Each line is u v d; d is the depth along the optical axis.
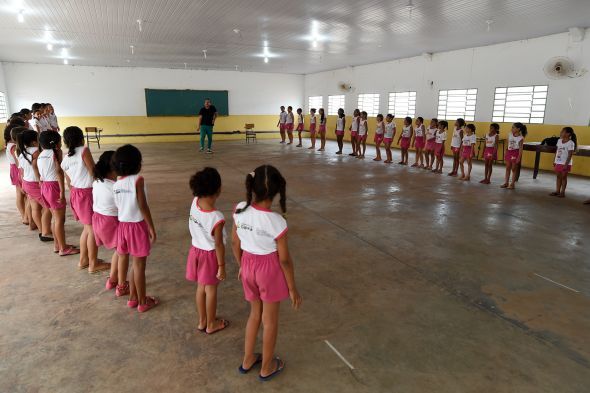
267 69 14.73
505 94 8.93
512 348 2.16
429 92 10.84
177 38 8.56
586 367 2.00
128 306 2.57
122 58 11.66
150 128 14.31
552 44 7.90
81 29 7.64
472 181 6.95
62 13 6.42
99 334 2.26
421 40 8.65
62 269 3.15
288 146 12.55
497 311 2.56
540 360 2.06
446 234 4.05
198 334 2.27
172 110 14.48
